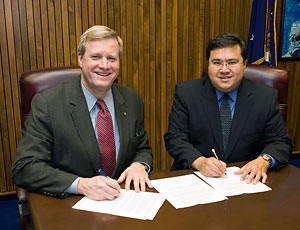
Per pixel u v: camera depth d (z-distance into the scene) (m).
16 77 2.83
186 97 2.06
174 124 2.06
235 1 3.41
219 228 1.05
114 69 1.58
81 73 1.71
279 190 1.37
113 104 1.74
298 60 3.80
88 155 1.57
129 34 3.10
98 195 1.25
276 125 1.95
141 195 1.29
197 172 1.58
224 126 1.98
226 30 3.45
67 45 2.92
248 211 1.17
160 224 1.08
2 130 2.89
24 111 1.80
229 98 2.00
